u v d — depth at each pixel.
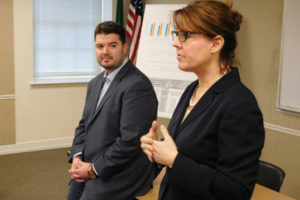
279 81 2.90
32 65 4.32
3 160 4.03
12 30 4.10
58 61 4.63
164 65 3.09
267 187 1.88
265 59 3.05
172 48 3.10
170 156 0.97
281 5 2.88
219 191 0.91
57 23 4.53
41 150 4.48
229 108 0.93
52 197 3.14
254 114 0.92
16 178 3.51
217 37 0.98
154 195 1.81
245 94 0.95
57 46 4.58
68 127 4.69
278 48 2.94
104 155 1.82
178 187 1.02
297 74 2.75
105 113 1.85
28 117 4.39
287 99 2.86
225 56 1.03
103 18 4.87
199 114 1.02
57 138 4.62
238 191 0.89
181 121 1.10
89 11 4.74
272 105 3.03
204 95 1.02
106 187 1.82
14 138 4.34
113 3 4.80
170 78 3.03
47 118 4.52
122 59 1.92
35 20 4.36
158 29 3.20
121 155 1.77
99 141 1.86
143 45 3.23
